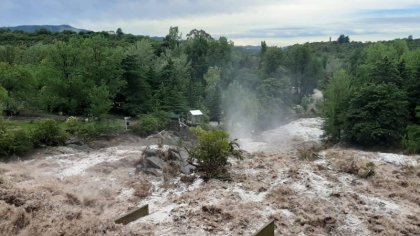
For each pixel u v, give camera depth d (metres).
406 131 39.50
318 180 20.25
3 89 38.56
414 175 21.95
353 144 42.72
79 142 31.92
